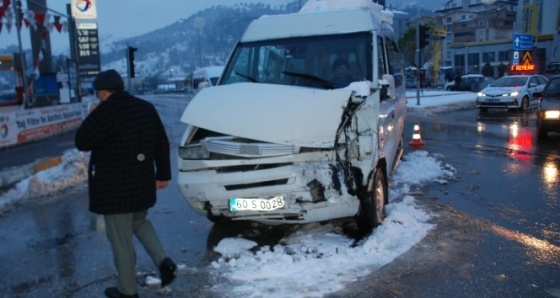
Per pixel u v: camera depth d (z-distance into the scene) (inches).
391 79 238.7
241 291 168.9
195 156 205.0
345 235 221.8
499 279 174.1
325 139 193.0
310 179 191.5
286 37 263.6
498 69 2402.8
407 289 167.3
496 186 310.8
